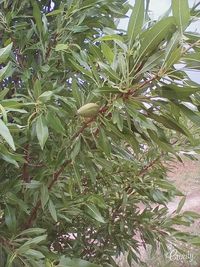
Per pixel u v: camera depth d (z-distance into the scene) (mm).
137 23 311
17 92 484
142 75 322
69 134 405
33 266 418
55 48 433
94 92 342
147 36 300
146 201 697
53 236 618
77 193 535
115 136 408
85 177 543
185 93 317
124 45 323
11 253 424
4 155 342
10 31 462
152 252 681
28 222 480
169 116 349
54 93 408
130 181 657
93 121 379
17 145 408
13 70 441
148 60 310
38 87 368
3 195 439
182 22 280
